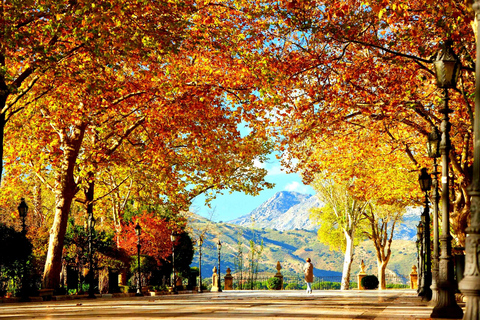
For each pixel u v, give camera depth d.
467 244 6.55
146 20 19.86
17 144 30.80
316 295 29.67
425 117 22.47
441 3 17.97
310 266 33.78
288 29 20.16
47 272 27.78
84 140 34.97
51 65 18.89
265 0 20.98
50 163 29.84
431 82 22.34
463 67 18.59
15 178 34.94
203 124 26.42
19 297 25.86
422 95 24.61
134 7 18.55
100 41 18.11
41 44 19.20
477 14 6.63
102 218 50.00
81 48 21.14
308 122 23.64
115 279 35.97
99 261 34.62
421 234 28.55
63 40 19.89
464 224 24.80
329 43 21.16
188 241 49.75
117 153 30.73
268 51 22.22
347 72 21.61
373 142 28.52
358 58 22.33
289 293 35.72
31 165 32.56
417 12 20.06
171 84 24.94
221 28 23.31
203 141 27.31
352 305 16.36
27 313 14.79
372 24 19.58
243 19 23.45
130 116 30.59
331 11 19.11
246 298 24.22
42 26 18.69
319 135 24.75
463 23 18.44
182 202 35.78
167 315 11.82
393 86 21.55
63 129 29.08
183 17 22.08
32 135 29.50
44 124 27.30
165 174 31.02
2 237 27.47
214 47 22.12
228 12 23.95
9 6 17.34
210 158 29.19
